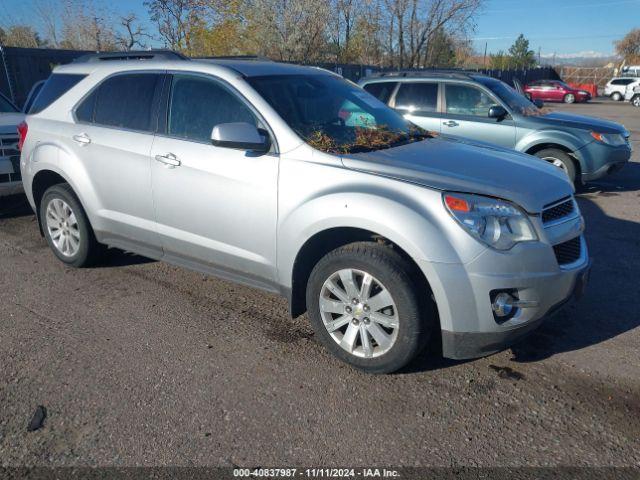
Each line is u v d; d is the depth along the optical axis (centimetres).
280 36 1930
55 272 523
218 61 435
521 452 278
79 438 291
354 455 277
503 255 307
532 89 3725
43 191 545
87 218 502
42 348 381
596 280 495
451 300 308
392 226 313
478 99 838
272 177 367
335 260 342
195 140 413
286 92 407
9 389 334
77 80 507
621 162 818
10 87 1220
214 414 309
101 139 466
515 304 313
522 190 329
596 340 387
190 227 420
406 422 302
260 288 394
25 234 644
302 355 371
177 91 431
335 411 312
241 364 360
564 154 809
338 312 350
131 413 311
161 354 373
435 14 2284
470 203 312
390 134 416
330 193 341
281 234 365
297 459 275
